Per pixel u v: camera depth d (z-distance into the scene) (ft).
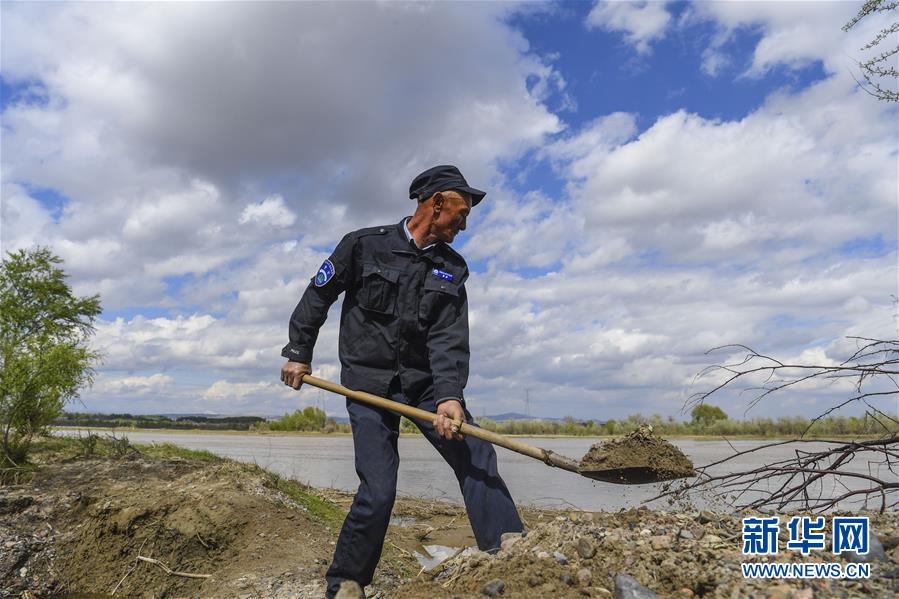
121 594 13.23
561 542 8.52
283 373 9.95
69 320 24.73
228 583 12.27
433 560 14.70
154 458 20.40
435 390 9.34
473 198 9.95
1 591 12.89
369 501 8.89
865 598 6.77
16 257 23.84
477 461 9.43
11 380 18.85
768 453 37.58
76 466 19.04
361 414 9.48
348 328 9.82
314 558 13.20
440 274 9.60
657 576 7.49
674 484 12.05
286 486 18.08
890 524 8.99
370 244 9.72
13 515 15.42
